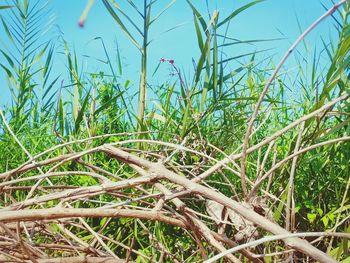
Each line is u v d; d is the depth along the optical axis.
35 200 1.51
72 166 2.97
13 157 3.26
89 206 2.67
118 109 3.64
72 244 1.93
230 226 2.23
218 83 3.01
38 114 3.91
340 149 2.56
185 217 1.51
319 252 1.14
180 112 3.19
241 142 2.79
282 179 2.24
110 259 1.58
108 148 1.75
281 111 3.14
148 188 2.41
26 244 1.55
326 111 1.94
